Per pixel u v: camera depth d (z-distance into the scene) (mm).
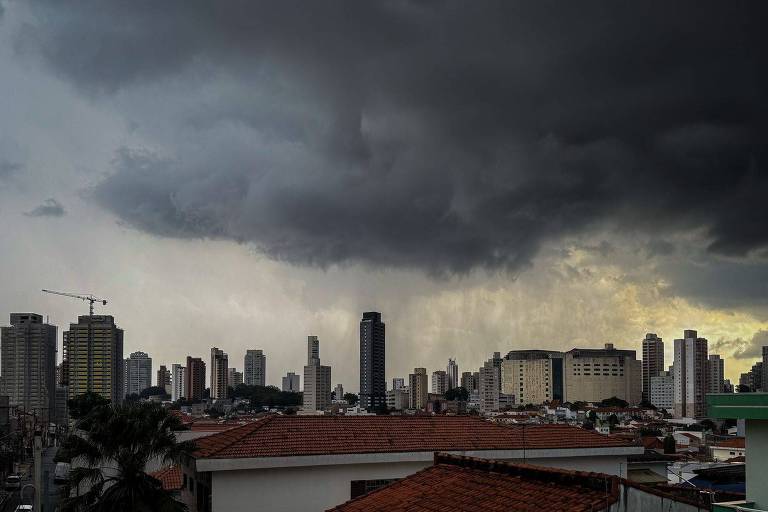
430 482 20719
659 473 42688
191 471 33594
